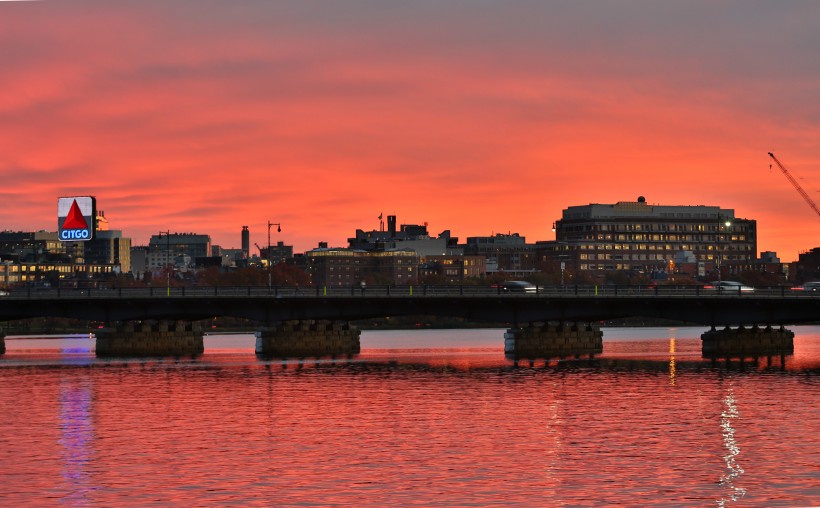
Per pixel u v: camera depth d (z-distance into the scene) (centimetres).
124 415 12469
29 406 13300
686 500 8112
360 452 9988
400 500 8138
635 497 8206
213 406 13225
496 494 8306
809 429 11138
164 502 8106
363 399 13875
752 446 10169
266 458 9725
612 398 13812
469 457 9719
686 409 12694
